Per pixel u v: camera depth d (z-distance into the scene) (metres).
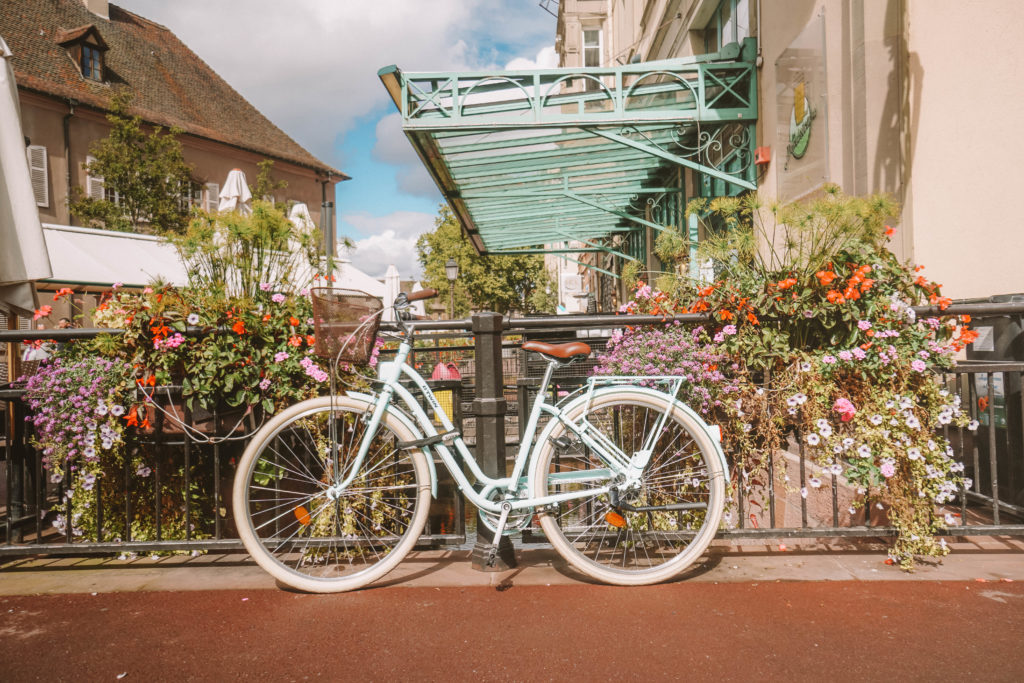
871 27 4.77
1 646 2.41
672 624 2.51
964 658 2.21
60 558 3.42
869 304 3.21
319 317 2.80
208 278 3.61
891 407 3.09
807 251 3.67
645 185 11.38
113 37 28.27
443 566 3.21
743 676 2.12
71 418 3.16
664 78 7.70
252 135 30.91
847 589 2.83
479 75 6.86
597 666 2.21
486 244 14.21
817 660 2.21
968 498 4.00
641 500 3.13
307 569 3.14
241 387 3.29
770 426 3.19
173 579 3.08
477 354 3.16
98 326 3.49
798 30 5.98
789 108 6.17
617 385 3.22
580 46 22.20
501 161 8.82
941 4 4.36
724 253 3.69
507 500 2.94
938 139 4.39
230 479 3.56
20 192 4.33
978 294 4.13
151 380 3.20
